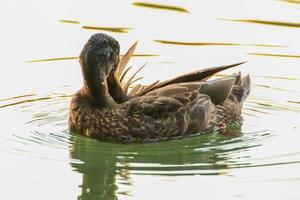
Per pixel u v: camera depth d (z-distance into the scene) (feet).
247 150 50.34
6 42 65.36
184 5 71.97
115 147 50.75
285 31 66.74
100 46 50.52
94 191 45.27
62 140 51.26
